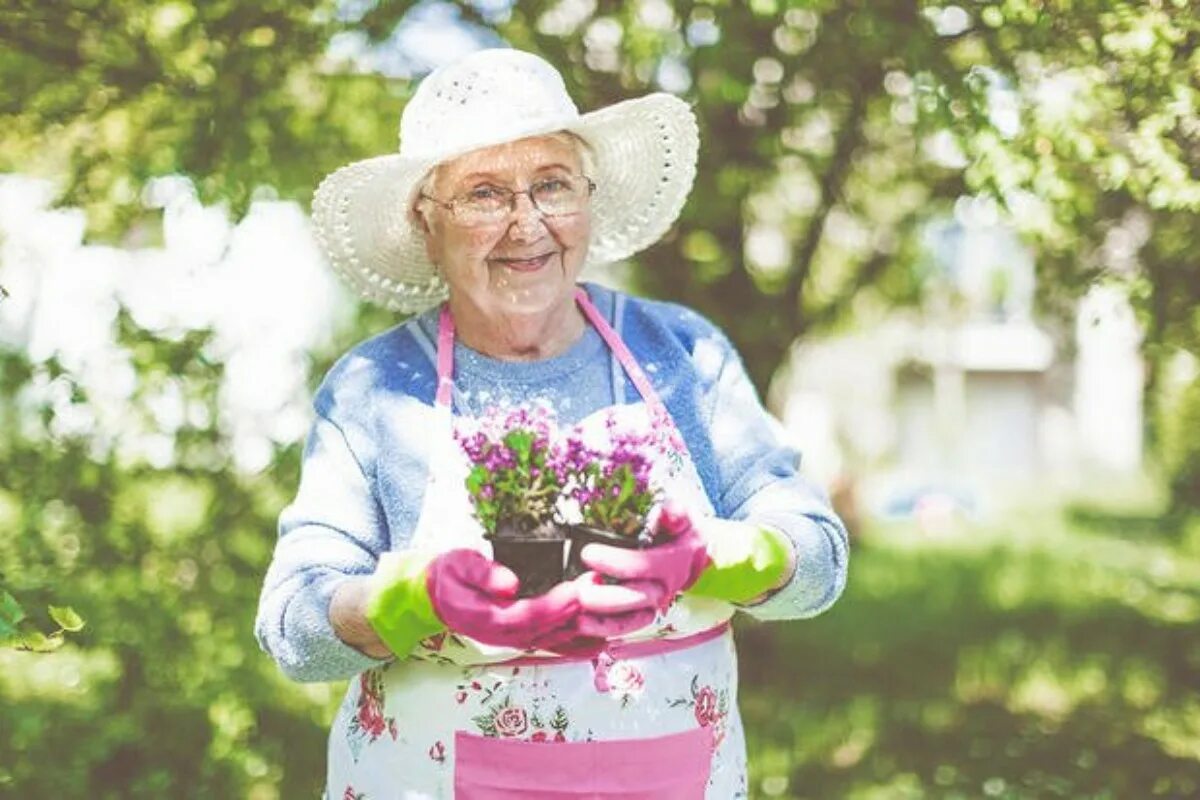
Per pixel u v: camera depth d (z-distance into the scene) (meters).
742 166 5.27
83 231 4.16
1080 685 6.56
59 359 4.12
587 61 4.45
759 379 6.40
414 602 1.86
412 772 2.10
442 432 2.14
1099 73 3.33
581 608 1.78
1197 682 6.50
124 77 3.75
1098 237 4.08
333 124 4.45
